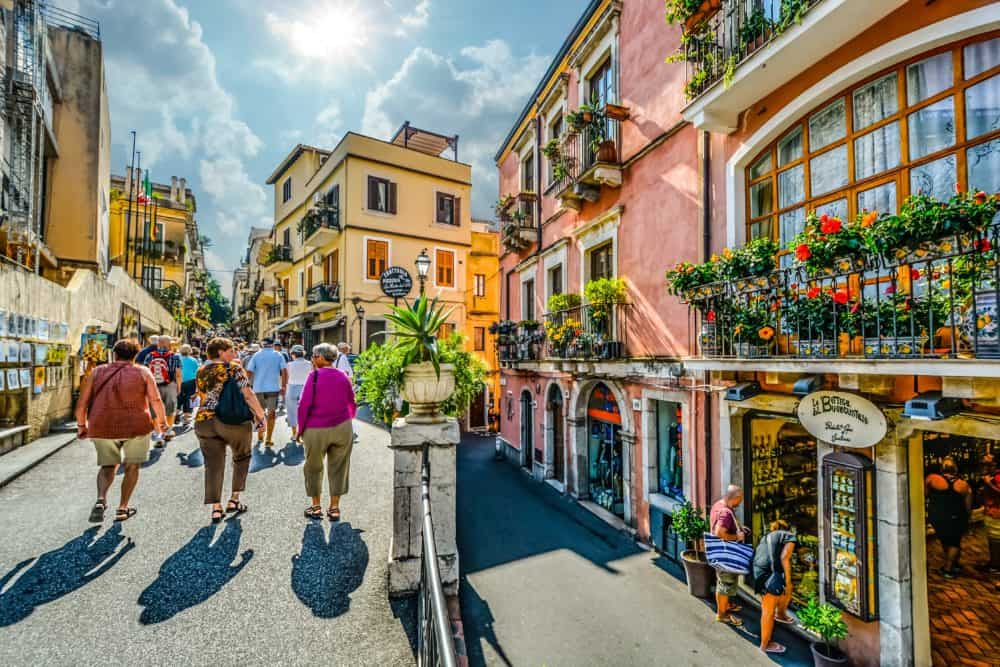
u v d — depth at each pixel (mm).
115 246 26188
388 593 3658
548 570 6598
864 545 4430
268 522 4758
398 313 3969
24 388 7484
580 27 10195
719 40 6082
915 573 4355
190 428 8969
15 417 7395
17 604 3260
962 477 6742
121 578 3646
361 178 21016
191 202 38938
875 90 4629
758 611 5559
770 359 4730
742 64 5344
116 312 13281
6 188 10188
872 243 3633
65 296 9125
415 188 22438
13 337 6898
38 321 7785
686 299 5863
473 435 18062
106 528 4461
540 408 12000
